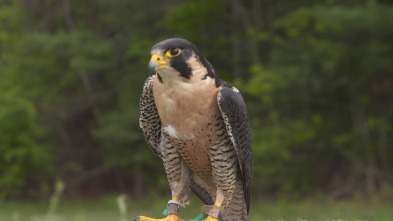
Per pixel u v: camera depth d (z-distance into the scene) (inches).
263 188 660.7
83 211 593.0
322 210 493.4
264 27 700.0
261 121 644.1
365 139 628.1
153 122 175.8
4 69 756.6
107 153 786.8
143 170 818.8
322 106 652.1
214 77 157.3
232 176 169.2
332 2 554.9
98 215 546.0
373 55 543.5
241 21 731.4
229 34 759.1
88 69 735.7
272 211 513.7
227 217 183.5
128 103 722.2
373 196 593.3
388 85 652.1
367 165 630.5
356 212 433.7
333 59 549.3
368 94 633.6
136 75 732.7
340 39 566.6
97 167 858.1
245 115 166.7
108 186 855.7
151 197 732.0
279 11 670.5
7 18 807.1
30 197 755.4
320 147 654.5
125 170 806.5
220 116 158.4
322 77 594.6
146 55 671.8
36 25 839.7
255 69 585.9
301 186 647.8
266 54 717.9
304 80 570.9
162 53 147.7
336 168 689.0
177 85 151.7
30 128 700.7
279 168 618.2
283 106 652.7
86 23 815.1
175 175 174.2
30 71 757.9
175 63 148.3
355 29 520.7
